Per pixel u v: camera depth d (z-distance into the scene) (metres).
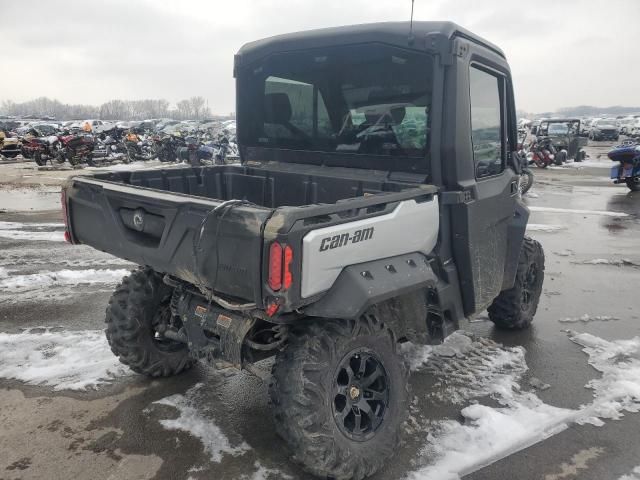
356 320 2.68
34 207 10.84
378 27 3.30
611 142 40.16
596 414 3.46
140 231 2.93
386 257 2.78
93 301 5.38
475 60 3.38
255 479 2.79
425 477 2.81
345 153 3.71
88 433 3.16
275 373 2.60
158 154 20.61
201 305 2.95
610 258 7.68
